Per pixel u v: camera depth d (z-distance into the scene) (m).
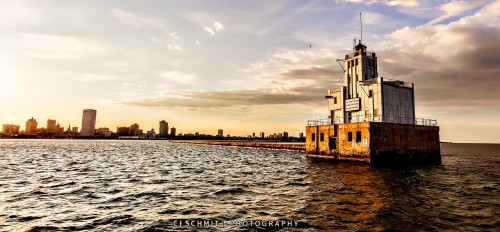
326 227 12.91
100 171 35.00
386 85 43.22
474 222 13.78
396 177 27.94
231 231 12.59
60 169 37.25
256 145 112.31
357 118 45.16
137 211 15.95
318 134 45.41
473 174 32.56
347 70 49.00
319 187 22.52
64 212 15.81
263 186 23.25
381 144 37.84
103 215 15.20
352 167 35.47
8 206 17.08
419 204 17.12
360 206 16.56
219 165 42.59
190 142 198.62
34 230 12.85
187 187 23.17
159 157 61.50
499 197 19.48
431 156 45.00
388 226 13.04
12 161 48.78
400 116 44.47
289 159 52.16
